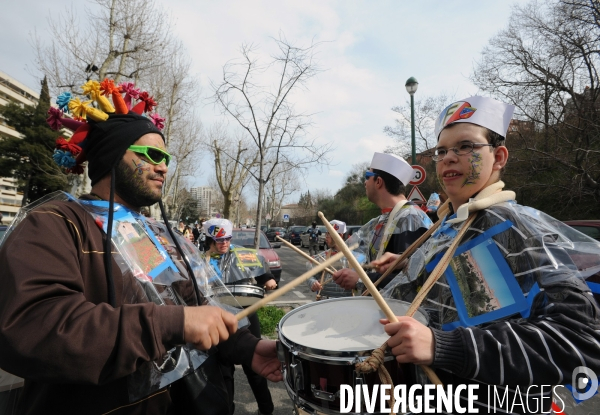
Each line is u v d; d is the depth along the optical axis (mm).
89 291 1212
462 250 1324
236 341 1646
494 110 1447
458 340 1093
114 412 1193
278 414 3070
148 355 1046
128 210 1490
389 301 1601
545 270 1157
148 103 1678
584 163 11703
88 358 974
